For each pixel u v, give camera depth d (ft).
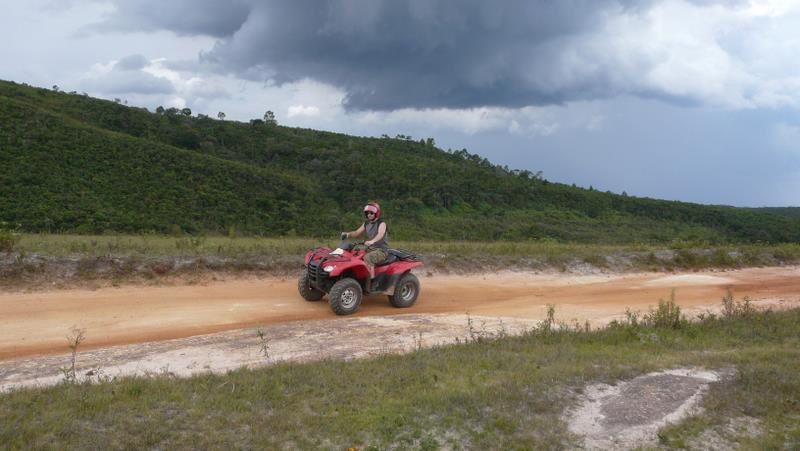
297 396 17.89
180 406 16.63
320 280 33.01
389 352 23.90
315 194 177.99
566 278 50.70
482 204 196.65
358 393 18.30
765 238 198.29
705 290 46.55
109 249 41.78
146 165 155.22
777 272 59.52
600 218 204.85
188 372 20.89
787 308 38.47
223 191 154.92
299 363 21.52
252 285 39.14
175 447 14.34
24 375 20.36
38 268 34.88
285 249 48.62
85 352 23.58
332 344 25.39
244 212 145.69
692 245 68.39
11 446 13.83
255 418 16.07
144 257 39.27
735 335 28.81
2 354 23.43
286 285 39.93
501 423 16.65
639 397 19.11
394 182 198.90
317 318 31.78
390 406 17.31
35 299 31.53
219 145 227.61
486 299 40.11
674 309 31.50
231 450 14.46
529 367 21.44
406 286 35.63
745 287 48.83
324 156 232.73
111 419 15.43
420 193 192.03
